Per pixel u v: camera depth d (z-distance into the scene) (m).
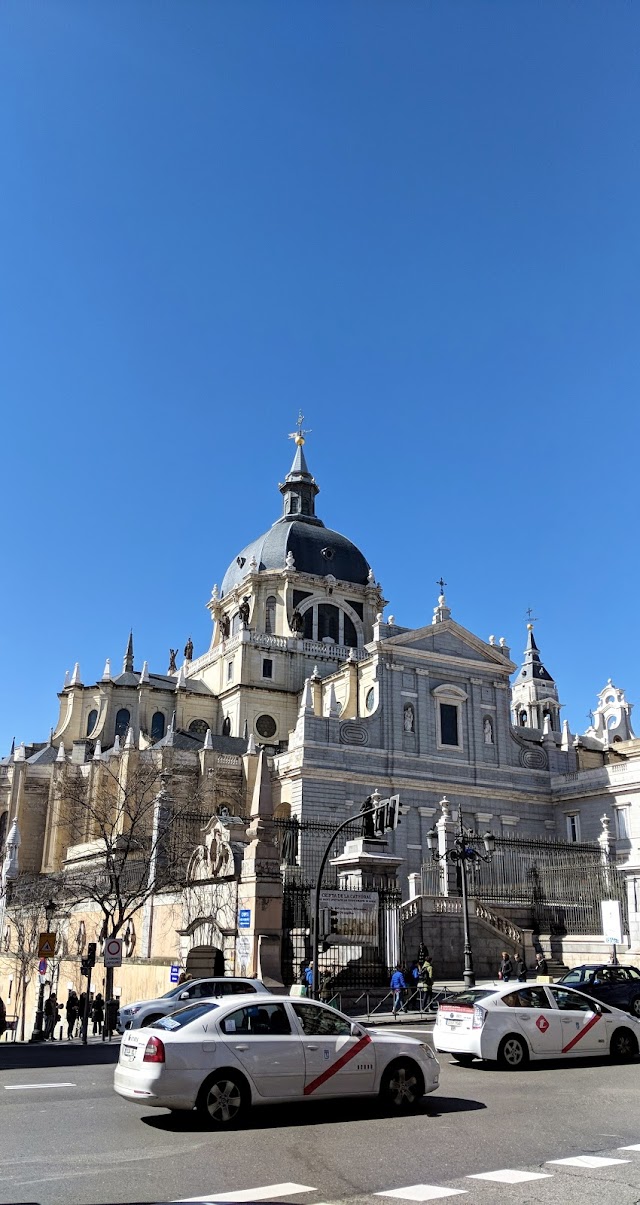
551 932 53.75
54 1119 17.05
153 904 51.84
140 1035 16.59
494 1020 23.19
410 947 46.38
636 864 46.84
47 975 62.66
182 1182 12.41
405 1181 12.46
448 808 59.28
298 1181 12.46
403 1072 17.72
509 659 85.31
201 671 107.69
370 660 81.31
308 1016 17.53
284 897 42.72
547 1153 14.11
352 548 111.50
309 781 72.38
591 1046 24.03
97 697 101.62
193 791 79.75
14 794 90.69
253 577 103.25
